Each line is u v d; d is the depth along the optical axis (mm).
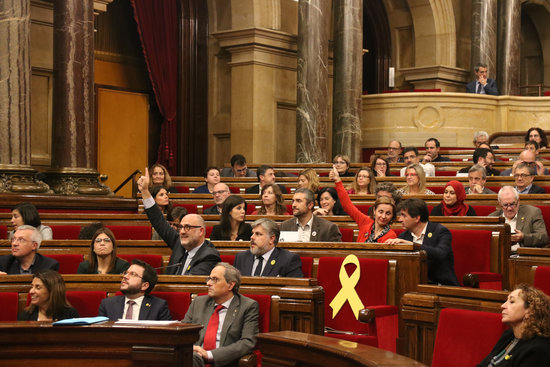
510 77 16781
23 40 9281
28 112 9305
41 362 3648
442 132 13930
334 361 3184
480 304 3742
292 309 4395
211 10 14570
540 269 4391
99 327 3615
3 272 5215
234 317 4316
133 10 13602
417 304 3961
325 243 5293
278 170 11633
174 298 4684
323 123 13375
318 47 13344
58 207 9227
